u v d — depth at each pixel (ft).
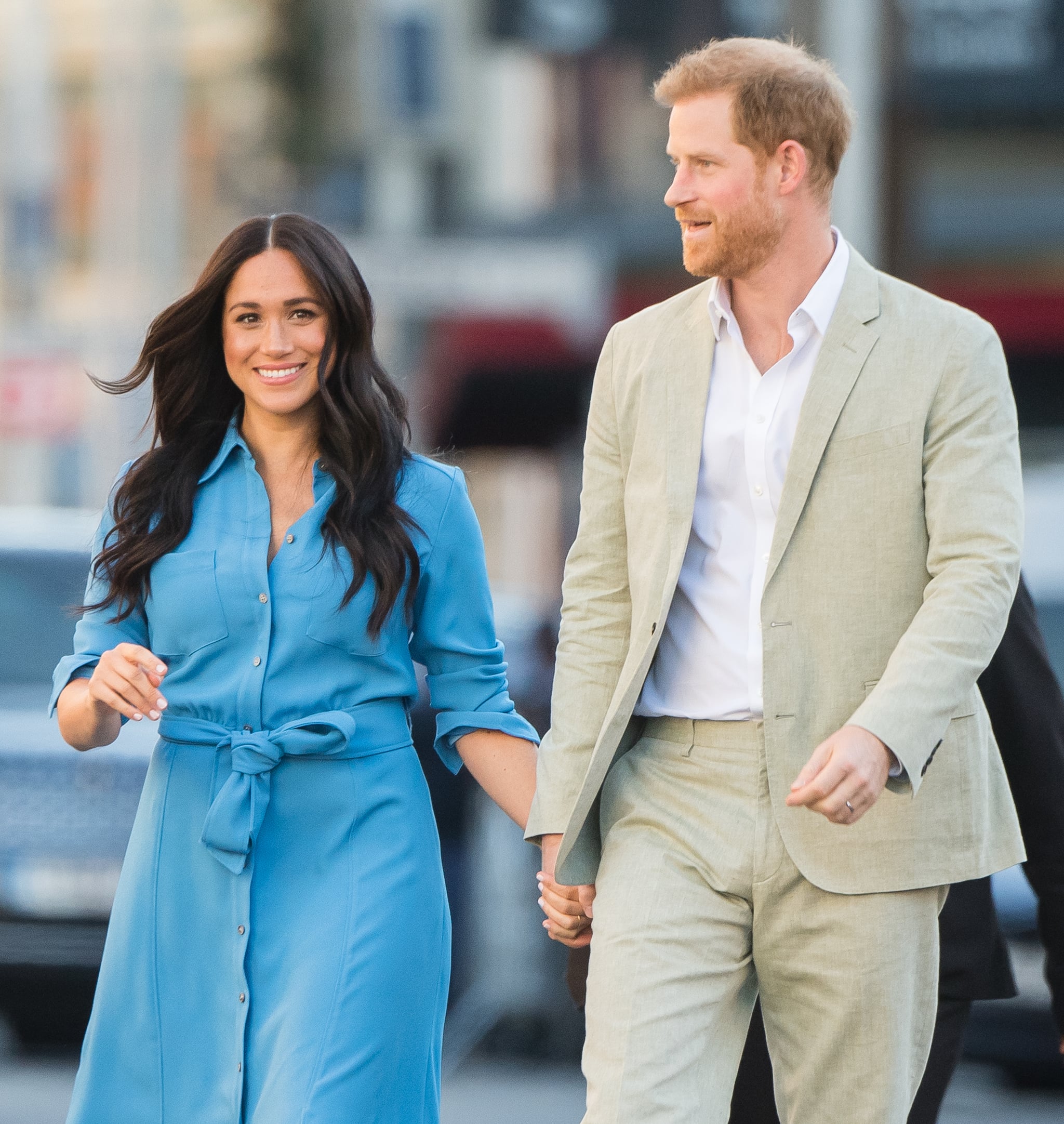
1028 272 187.01
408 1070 40.78
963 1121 74.02
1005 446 38.45
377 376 43.11
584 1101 77.30
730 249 39.01
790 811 38.47
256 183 221.66
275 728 41.24
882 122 119.24
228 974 40.57
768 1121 45.39
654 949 38.34
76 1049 81.35
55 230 242.37
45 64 239.91
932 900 38.83
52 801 77.56
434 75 219.00
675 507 39.47
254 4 220.84
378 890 40.78
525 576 252.42
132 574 41.93
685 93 39.34
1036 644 43.75
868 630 38.40
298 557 41.75
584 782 39.83
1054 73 187.73
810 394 38.70
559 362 176.24
